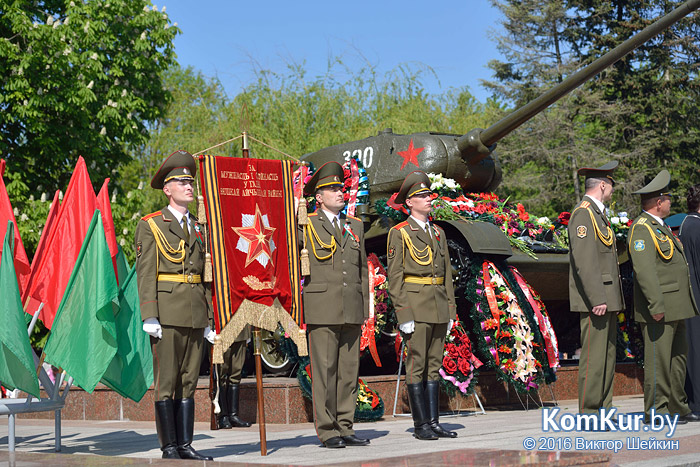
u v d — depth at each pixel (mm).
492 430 7590
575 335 13750
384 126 24938
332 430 6883
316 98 25859
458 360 9180
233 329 6434
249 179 6715
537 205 36719
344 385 7129
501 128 10914
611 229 7820
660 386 7887
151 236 6312
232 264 6512
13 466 4773
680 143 34906
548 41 38688
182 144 26375
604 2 36812
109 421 10039
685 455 5645
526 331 9477
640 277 7773
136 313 6844
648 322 7941
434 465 4516
